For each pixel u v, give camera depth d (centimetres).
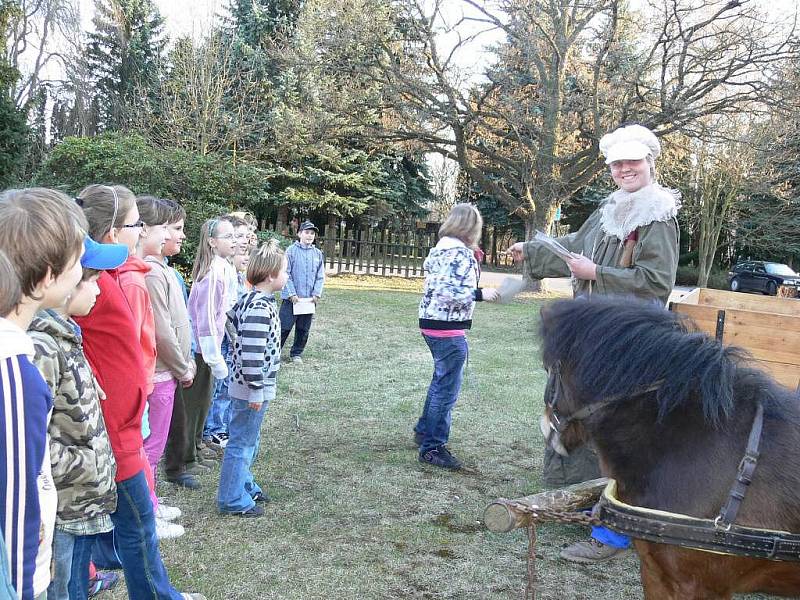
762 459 195
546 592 332
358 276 2081
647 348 214
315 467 482
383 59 1756
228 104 2361
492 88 1719
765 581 207
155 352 327
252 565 339
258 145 2122
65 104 2773
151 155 1366
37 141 2730
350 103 1769
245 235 560
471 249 491
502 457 527
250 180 1449
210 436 521
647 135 364
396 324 1145
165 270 385
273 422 582
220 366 423
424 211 2845
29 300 178
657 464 209
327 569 339
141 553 251
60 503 210
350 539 374
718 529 191
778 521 191
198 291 432
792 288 2183
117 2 2970
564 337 233
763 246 2661
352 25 1636
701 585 206
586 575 352
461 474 484
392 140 1869
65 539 218
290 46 1841
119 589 312
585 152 1702
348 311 1288
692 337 218
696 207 2647
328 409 629
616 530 209
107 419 239
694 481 201
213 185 1373
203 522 384
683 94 1498
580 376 226
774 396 207
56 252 178
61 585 219
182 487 434
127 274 304
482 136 1981
